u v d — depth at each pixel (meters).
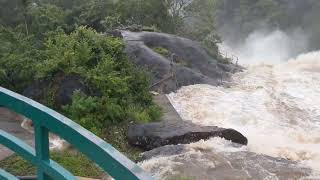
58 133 2.09
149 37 17.11
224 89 15.25
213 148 9.15
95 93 10.70
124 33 17.11
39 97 11.48
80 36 12.26
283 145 10.50
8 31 14.55
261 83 16.39
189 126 10.03
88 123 9.86
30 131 9.91
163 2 20.41
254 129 11.82
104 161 1.83
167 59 16.08
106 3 20.08
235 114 12.81
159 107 11.89
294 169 8.23
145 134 9.70
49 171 2.21
